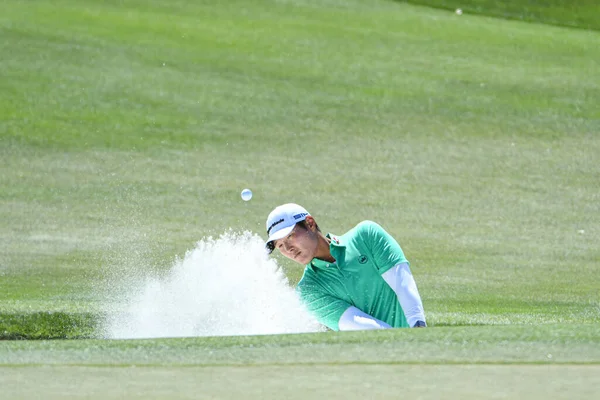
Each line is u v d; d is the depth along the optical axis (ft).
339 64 193.16
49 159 141.69
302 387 36.29
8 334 73.51
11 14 205.87
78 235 111.34
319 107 169.99
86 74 177.37
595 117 171.73
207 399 34.78
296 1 236.84
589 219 126.00
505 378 37.37
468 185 138.72
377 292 64.34
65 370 39.04
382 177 140.56
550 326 46.29
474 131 162.91
